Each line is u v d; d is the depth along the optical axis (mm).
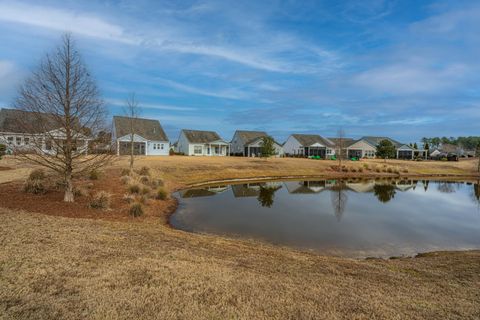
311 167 40688
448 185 32531
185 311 4309
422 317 4535
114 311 4156
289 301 4812
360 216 15945
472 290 5801
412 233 12875
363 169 41875
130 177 19312
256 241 10664
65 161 12242
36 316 3906
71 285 4793
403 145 73688
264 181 30938
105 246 6809
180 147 57156
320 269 6855
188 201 18234
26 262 5449
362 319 4383
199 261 6434
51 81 11086
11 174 17812
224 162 36969
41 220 8672
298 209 17234
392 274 6801
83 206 12438
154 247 7168
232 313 4332
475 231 13586
